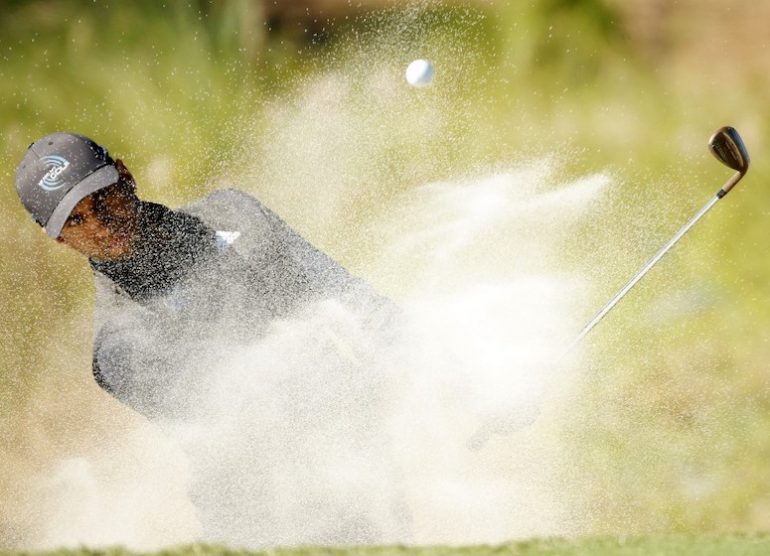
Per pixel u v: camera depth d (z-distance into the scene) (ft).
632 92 96.22
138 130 93.50
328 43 104.68
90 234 38.73
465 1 106.93
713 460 65.00
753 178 86.38
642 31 106.73
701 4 110.73
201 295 39.86
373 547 31.63
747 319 74.38
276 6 109.60
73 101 96.37
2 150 92.02
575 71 98.68
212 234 40.01
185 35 101.81
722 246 80.43
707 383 70.23
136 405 41.37
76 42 101.09
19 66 99.25
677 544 30.89
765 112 93.35
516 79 97.50
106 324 40.47
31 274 81.61
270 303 40.29
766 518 61.36
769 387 69.15
